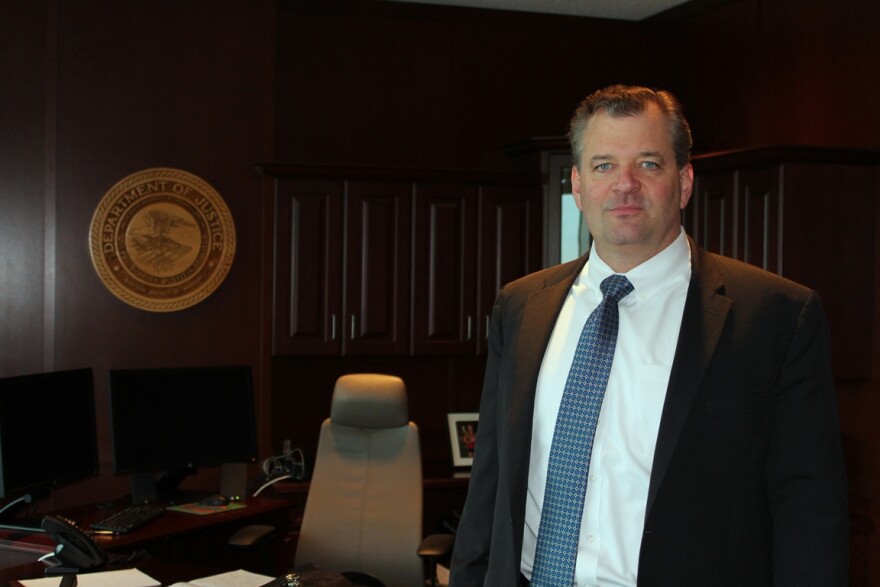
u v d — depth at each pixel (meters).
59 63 4.25
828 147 3.96
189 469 3.76
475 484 1.70
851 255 4.07
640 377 1.47
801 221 4.01
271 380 4.61
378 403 3.66
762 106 4.54
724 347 1.44
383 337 4.60
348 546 3.62
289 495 4.37
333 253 4.54
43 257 4.26
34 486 3.20
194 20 4.40
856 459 4.12
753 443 1.43
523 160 4.95
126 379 3.55
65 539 2.79
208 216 4.40
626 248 1.51
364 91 4.97
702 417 1.42
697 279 1.52
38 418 3.25
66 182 4.27
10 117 4.21
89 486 4.30
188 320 4.42
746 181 4.20
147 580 2.62
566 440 1.50
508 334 1.67
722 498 1.41
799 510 1.41
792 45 4.36
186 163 4.40
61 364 4.29
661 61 5.26
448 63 5.06
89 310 4.31
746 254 4.19
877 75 3.92
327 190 4.52
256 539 3.38
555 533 1.49
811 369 1.45
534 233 4.74
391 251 4.60
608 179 1.50
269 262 4.48
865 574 4.01
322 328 4.54
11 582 2.56
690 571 1.40
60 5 4.25
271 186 4.46
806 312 1.47
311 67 4.90
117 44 4.31
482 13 5.09
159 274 4.35
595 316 1.54
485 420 1.71
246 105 4.46
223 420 3.78
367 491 3.66
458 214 4.67
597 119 1.53
